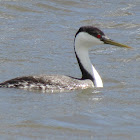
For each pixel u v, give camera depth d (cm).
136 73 1823
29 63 1919
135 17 2545
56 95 1516
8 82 1584
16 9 2583
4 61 1923
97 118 1304
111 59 2016
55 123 1264
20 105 1402
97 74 1670
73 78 1631
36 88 1554
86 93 1553
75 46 1678
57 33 2320
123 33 2333
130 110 1375
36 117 1305
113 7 2680
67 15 2567
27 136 1178
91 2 2753
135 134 1191
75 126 1245
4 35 2253
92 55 2077
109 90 1603
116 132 1205
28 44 2158
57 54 2056
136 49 2122
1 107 1380
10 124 1256
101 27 2408
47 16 2538
